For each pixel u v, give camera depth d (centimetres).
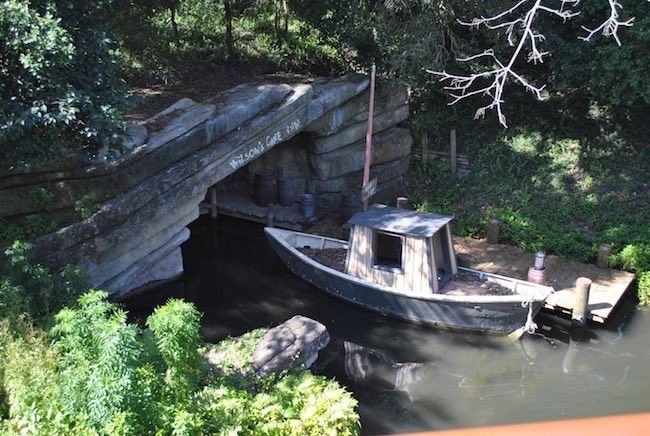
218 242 1399
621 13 1239
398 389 922
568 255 1236
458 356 1002
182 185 1114
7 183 927
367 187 1187
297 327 906
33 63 711
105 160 991
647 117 1476
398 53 1345
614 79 1329
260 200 1458
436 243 1110
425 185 1515
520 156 1488
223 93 1274
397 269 1065
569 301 1059
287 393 700
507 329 1016
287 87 1280
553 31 1364
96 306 613
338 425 661
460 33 1501
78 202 969
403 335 1052
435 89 1588
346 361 984
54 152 812
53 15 771
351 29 1428
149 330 647
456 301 995
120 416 525
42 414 564
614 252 1207
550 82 1546
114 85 843
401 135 1520
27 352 651
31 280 802
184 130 1101
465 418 862
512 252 1256
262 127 1211
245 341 861
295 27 1722
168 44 1452
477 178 1480
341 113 1389
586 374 963
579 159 1442
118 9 1239
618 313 1112
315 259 1182
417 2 1303
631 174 1388
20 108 747
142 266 1105
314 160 1423
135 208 1041
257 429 630
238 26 1717
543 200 1376
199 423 571
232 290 1173
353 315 1107
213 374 740
